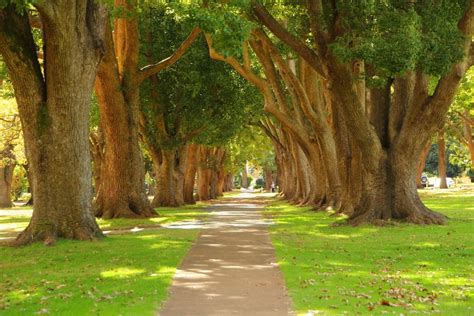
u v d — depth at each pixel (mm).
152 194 93875
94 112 38500
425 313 8570
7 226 28156
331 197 34594
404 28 18078
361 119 22484
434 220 22859
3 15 17172
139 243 17906
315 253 15344
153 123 40094
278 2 24438
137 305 9109
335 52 19062
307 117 32969
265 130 58156
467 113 55062
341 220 24500
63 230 18250
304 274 11969
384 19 18375
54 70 17906
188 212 36406
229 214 34188
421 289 10398
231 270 12586
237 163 84812
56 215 18203
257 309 8883
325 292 10109
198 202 56938
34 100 18000
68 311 8766
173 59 30406
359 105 22219
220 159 68250
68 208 18359
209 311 8766
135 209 30438
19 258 14961
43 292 10391
